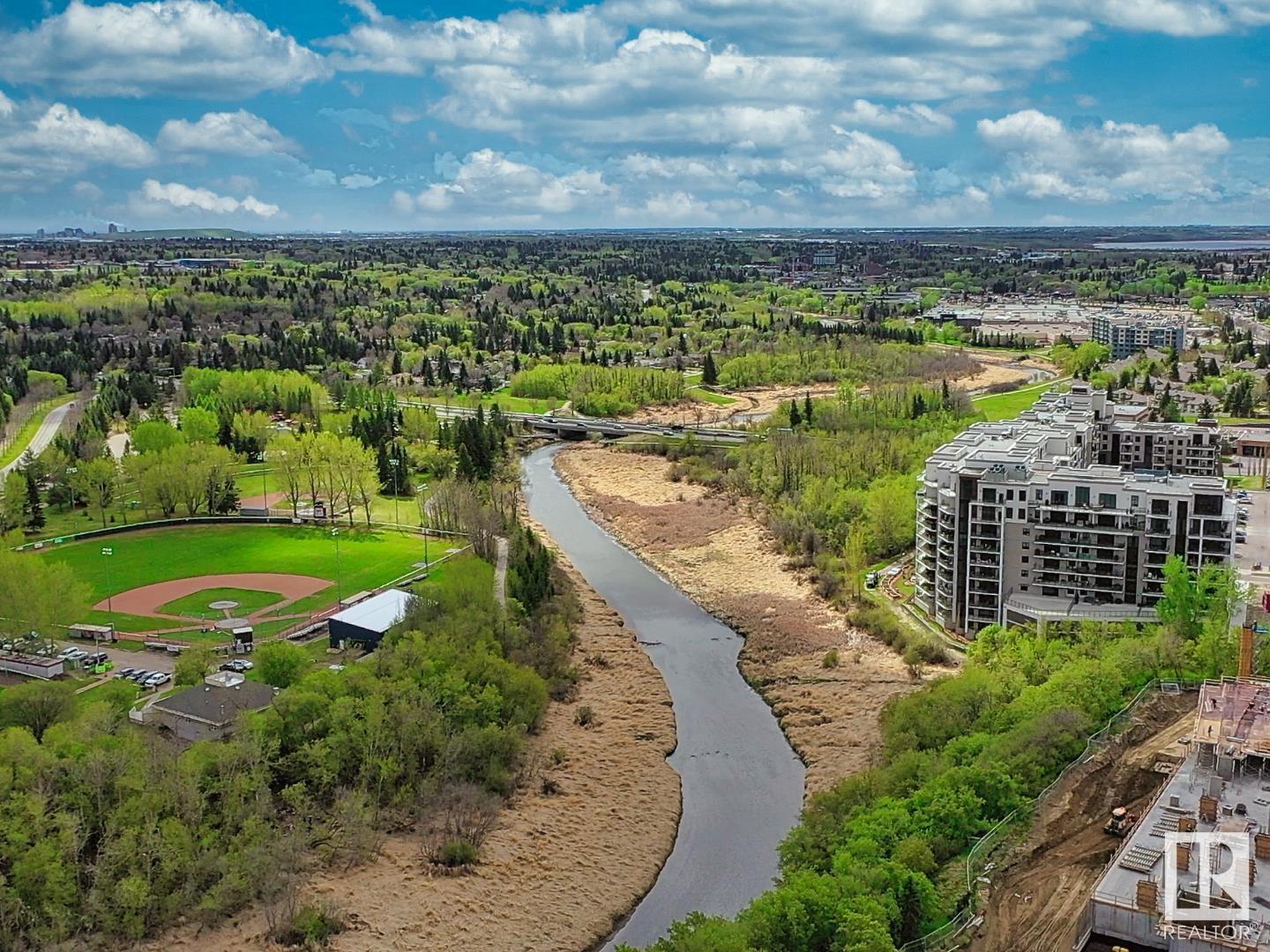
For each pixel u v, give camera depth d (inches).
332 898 6151.6
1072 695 7219.5
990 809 6161.4
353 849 6550.2
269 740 7017.7
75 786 6284.5
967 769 6358.3
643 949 5610.2
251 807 6476.4
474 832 6835.6
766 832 7239.2
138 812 6136.8
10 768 6264.8
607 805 7450.8
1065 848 5816.9
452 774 7263.8
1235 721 6392.7
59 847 5831.7
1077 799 6259.8
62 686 7721.5
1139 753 6683.1
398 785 7194.9
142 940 5733.3
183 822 6250.0
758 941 5103.3
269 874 6028.5
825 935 5123.0
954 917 5310.0
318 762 6953.7
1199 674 7677.2
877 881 5378.9
